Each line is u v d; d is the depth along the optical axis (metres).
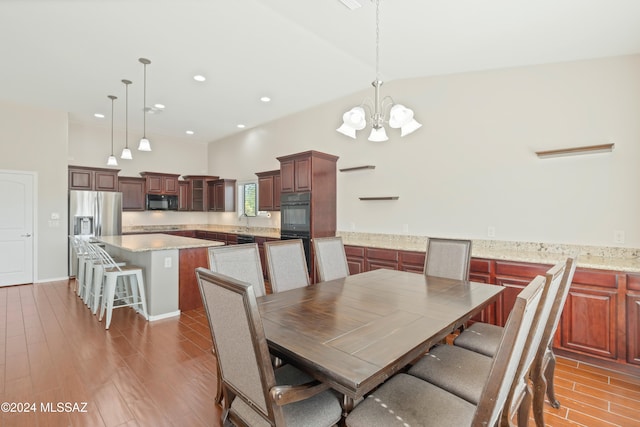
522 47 2.93
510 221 3.44
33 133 5.28
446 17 2.57
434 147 4.01
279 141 6.14
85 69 3.95
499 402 1.07
